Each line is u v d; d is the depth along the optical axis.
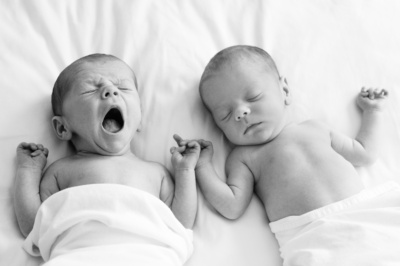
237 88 1.10
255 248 1.03
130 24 1.26
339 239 0.93
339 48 1.32
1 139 1.07
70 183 1.02
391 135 1.22
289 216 1.03
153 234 0.92
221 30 1.31
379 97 1.22
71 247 0.90
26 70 1.15
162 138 1.14
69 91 1.05
